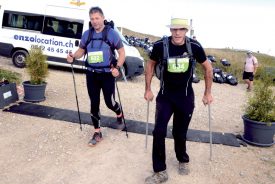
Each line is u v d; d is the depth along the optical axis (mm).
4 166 4699
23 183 4293
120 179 4516
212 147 5805
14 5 12148
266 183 4645
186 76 4086
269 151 5793
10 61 13680
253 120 5934
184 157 4637
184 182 4492
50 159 4992
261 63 25188
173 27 3787
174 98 4160
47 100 7969
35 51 7590
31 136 5793
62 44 11867
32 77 7594
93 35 5047
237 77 18188
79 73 12398
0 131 5910
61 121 6602
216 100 10555
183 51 3980
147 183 4301
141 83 12047
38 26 11969
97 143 5617
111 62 5109
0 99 6961
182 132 4418
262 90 5926
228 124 7434
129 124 6680
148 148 5574
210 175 4770
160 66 4105
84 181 4418
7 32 12172
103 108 7793
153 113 7809
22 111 6938
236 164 5191
